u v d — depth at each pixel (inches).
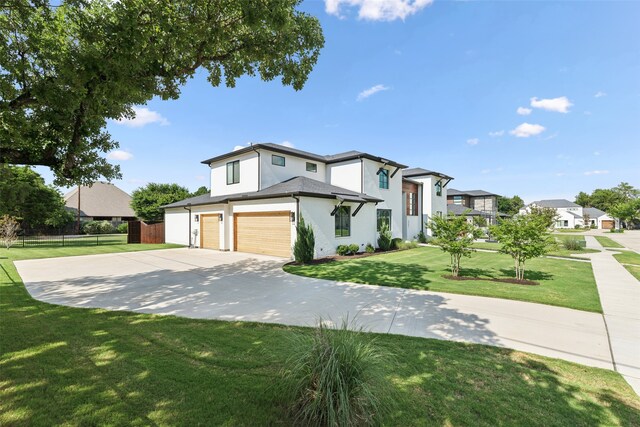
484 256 589.9
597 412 104.8
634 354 156.9
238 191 682.8
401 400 109.6
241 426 94.3
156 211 1261.1
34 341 165.2
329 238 565.3
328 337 110.6
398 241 725.9
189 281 342.0
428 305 245.8
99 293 286.4
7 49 188.1
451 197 1669.5
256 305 246.1
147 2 184.5
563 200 2972.4
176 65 235.6
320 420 94.6
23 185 420.8
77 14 178.5
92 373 129.3
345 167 732.7
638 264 485.7
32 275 379.2
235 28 237.6
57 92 183.3
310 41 281.3
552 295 274.2
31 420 97.3
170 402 107.7
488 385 122.0
